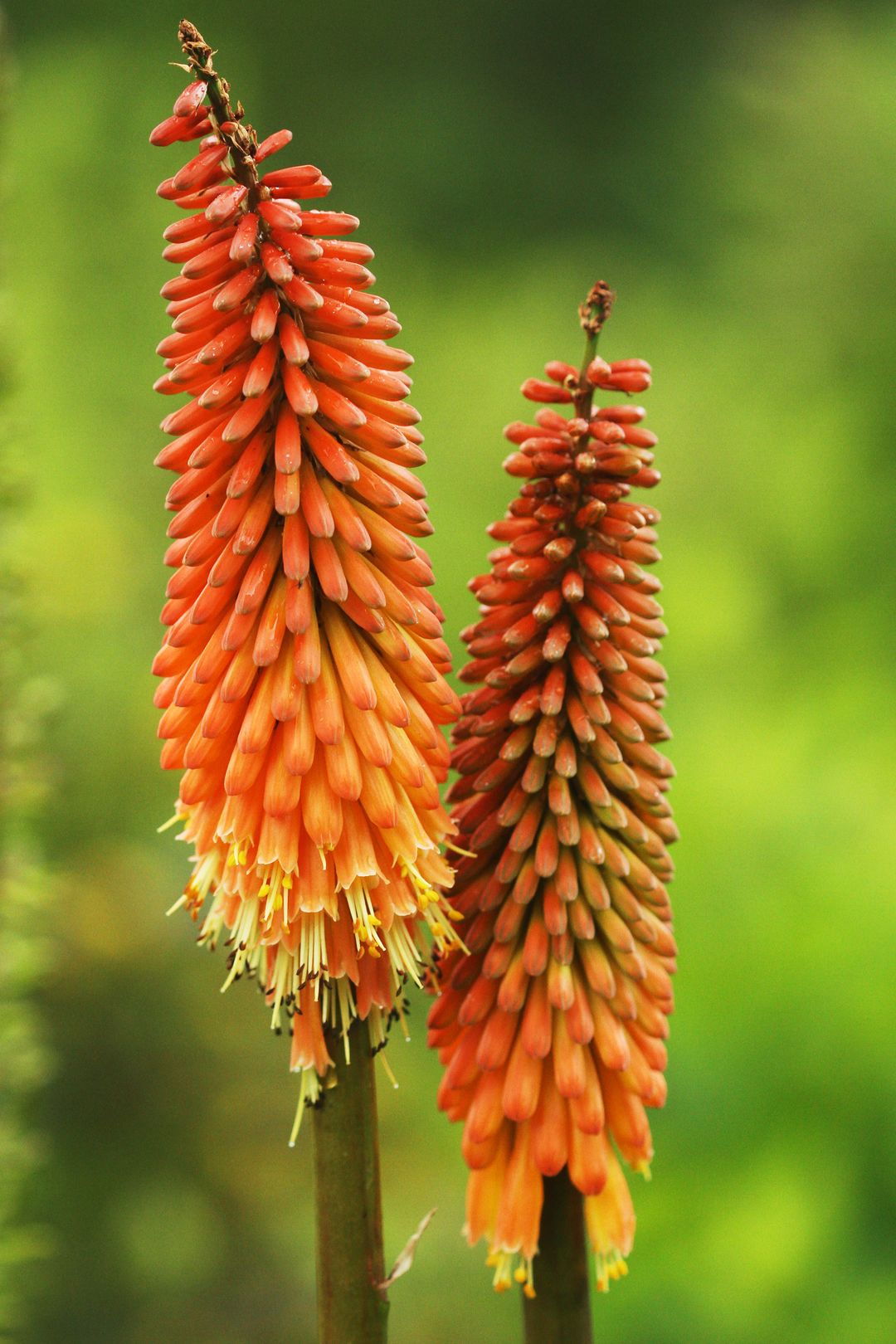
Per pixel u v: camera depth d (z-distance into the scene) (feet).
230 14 106.83
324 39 109.60
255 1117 43.27
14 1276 27.25
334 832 11.24
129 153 63.82
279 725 11.53
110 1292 37.93
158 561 54.80
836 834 37.78
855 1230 32.12
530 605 12.64
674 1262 32.01
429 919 12.08
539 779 12.41
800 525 59.26
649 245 95.66
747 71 80.69
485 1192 13.57
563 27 113.39
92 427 55.16
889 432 59.93
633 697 12.66
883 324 60.08
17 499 20.90
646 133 107.55
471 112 107.96
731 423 61.87
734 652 52.49
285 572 11.05
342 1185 11.94
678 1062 33.24
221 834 11.45
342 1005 11.71
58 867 42.83
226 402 11.02
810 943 34.50
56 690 21.21
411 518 11.43
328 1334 12.06
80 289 59.26
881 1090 32.94
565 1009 12.64
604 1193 13.30
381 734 11.32
